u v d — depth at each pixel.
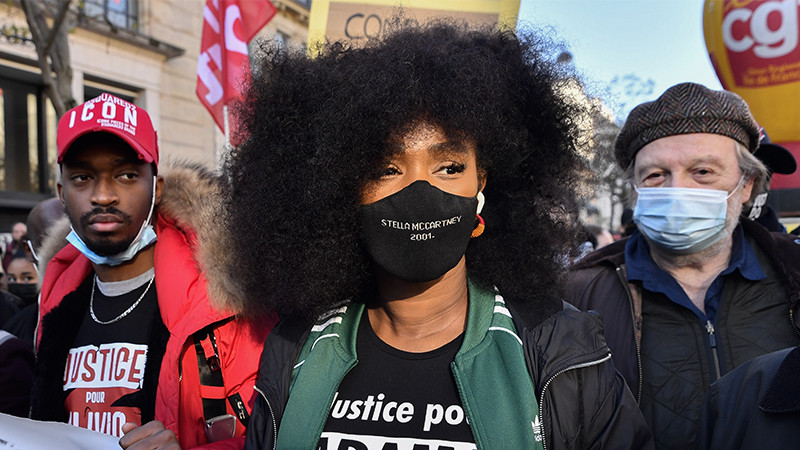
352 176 1.29
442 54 1.27
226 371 1.63
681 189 1.81
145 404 1.64
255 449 1.32
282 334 1.41
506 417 1.12
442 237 1.22
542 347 1.21
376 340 1.33
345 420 1.22
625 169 2.08
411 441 1.16
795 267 1.72
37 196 9.50
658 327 1.81
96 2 9.38
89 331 1.81
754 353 1.68
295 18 12.09
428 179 1.25
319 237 1.42
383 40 1.39
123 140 1.69
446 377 1.23
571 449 1.14
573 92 1.50
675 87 1.87
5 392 1.80
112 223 1.70
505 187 1.50
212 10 4.28
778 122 3.20
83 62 9.21
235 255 1.57
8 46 8.40
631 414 1.22
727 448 1.22
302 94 1.40
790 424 1.11
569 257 1.56
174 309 1.65
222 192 1.66
